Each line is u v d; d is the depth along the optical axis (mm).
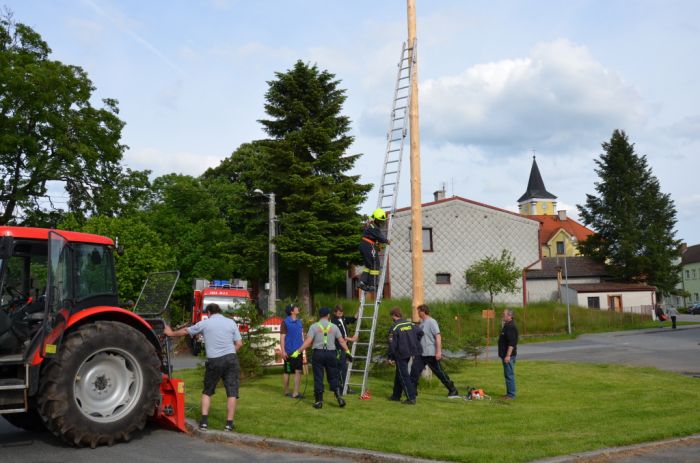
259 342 15094
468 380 14773
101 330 8070
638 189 60656
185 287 41125
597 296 53750
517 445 7637
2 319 7988
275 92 33125
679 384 13930
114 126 37688
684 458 7277
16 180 34031
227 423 8648
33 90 32406
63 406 7625
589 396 12148
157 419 9227
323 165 32688
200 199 44062
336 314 13648
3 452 7680
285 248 31047
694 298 91750
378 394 12445
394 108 14000
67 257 8297
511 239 43594
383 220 12883
